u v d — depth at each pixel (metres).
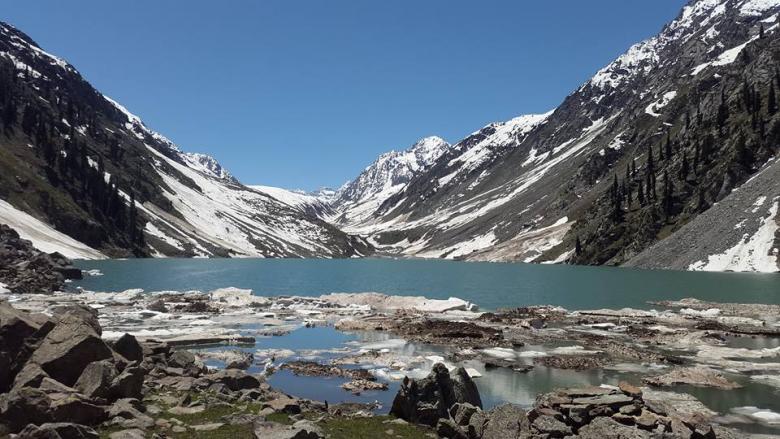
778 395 28.08
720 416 24.47
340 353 39.41
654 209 183.50
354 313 63.69
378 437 18.70
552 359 36.81
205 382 24.27
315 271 172.00
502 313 64.06
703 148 189.12
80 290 84.38
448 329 49.81
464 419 19.91
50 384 18.41
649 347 42.34
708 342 44.16
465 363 36.06
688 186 184.38
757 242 129.25
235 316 59.72
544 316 61.03
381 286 115.56
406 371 33.41
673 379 30.64
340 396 27.50
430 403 21.39
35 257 91.06
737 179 166.25
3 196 179.12
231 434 17.06
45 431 14.47
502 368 34.47
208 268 167.62
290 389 29.00
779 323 54.84
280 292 100.25
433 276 149.75
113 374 20.05
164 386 23.75
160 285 106.19
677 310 69.38
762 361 37.03
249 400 22.62
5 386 19.28
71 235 192.88
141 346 27.80
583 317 60.06
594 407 19.81
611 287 102.88
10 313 20.97
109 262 177.75
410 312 65.12
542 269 178.12
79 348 20.20
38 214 186.12
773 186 141.38
